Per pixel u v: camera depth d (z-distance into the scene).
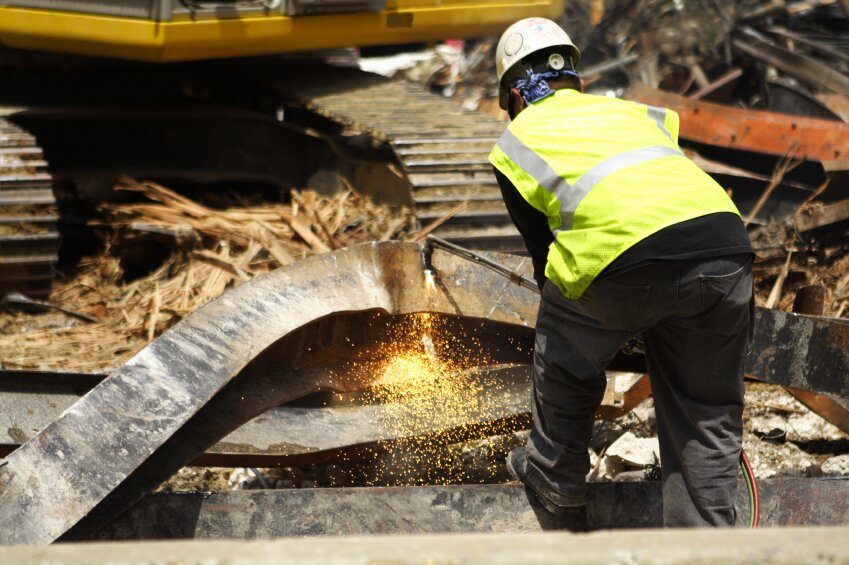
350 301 11.24
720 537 4.69
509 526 10.50
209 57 25.08
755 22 37.16
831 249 21.66
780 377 11.77
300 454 12.20
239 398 10.61
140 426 9.27
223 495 9.91
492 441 14.35
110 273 22.39
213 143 28.14
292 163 27.94
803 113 30.98
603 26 41.97
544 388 10.23
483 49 43.94
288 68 29.06
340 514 10.13
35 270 21.61
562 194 9.66
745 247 9.54
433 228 20.62
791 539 4.62
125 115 27.06
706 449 9.84
